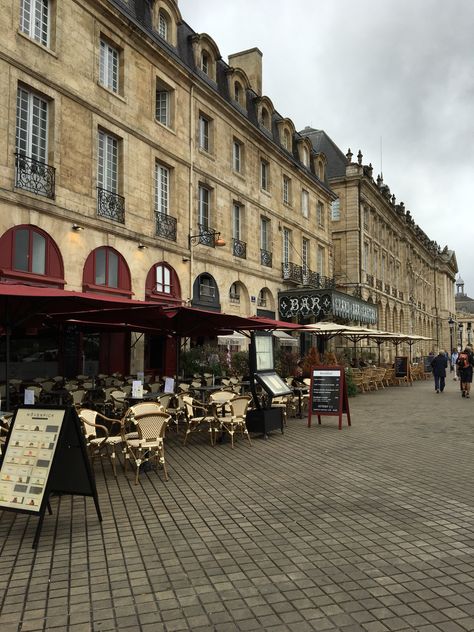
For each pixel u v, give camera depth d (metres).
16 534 5.09
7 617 3.50
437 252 81.75
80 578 4.09
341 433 11.13
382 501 6.10
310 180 30.55
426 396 20.38
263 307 25.36
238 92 23.95
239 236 23.66
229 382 15.26
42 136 13.84
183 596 3.78
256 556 4.49
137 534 5.05
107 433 7.45
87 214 14.75
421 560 4.39
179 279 18.81
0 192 12.20
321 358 22.30
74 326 13.67
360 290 39.25
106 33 15.80
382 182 49.41
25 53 13.02
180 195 19.09
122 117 16.28
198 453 9.05
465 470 7.66
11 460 5.17
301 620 3.44
